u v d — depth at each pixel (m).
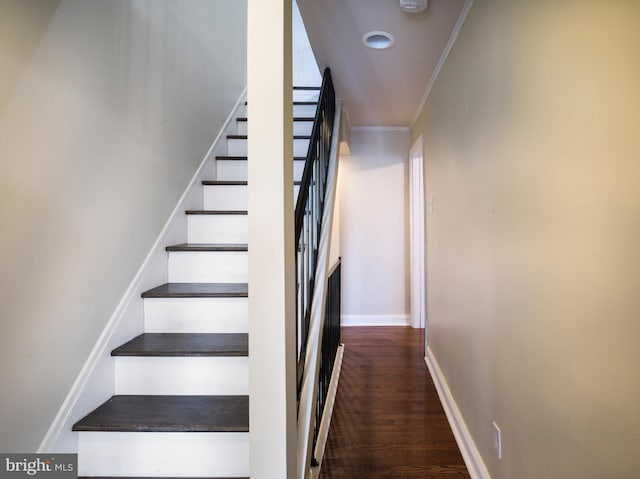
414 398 2.52
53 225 1.27
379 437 2.07
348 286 4.21
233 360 1.54
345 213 4.18
